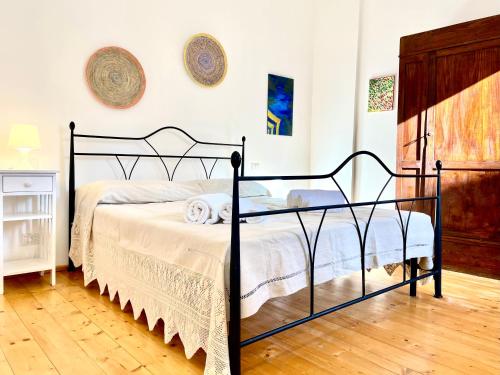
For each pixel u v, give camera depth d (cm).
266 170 444
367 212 246
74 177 307
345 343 190
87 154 313
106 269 243
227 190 332
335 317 223
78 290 262
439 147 346
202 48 379
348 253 198
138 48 339
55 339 188
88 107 316
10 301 239
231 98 406
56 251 307
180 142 369
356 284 287
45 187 263
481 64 321
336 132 459
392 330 205
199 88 380
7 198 281
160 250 189
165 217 221
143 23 341
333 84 461
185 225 194
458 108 335
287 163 464
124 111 334
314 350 182
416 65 361
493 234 316
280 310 233
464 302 251
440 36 344
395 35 408
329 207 188
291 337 196
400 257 230
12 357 170
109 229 241
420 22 389
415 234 243
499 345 189
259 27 427
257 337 159
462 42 331
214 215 196
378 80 422
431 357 176
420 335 200
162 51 354
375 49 425
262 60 432
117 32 327
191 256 168
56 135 302
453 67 337
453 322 217
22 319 212
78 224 290
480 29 321
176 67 363
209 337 150
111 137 323
